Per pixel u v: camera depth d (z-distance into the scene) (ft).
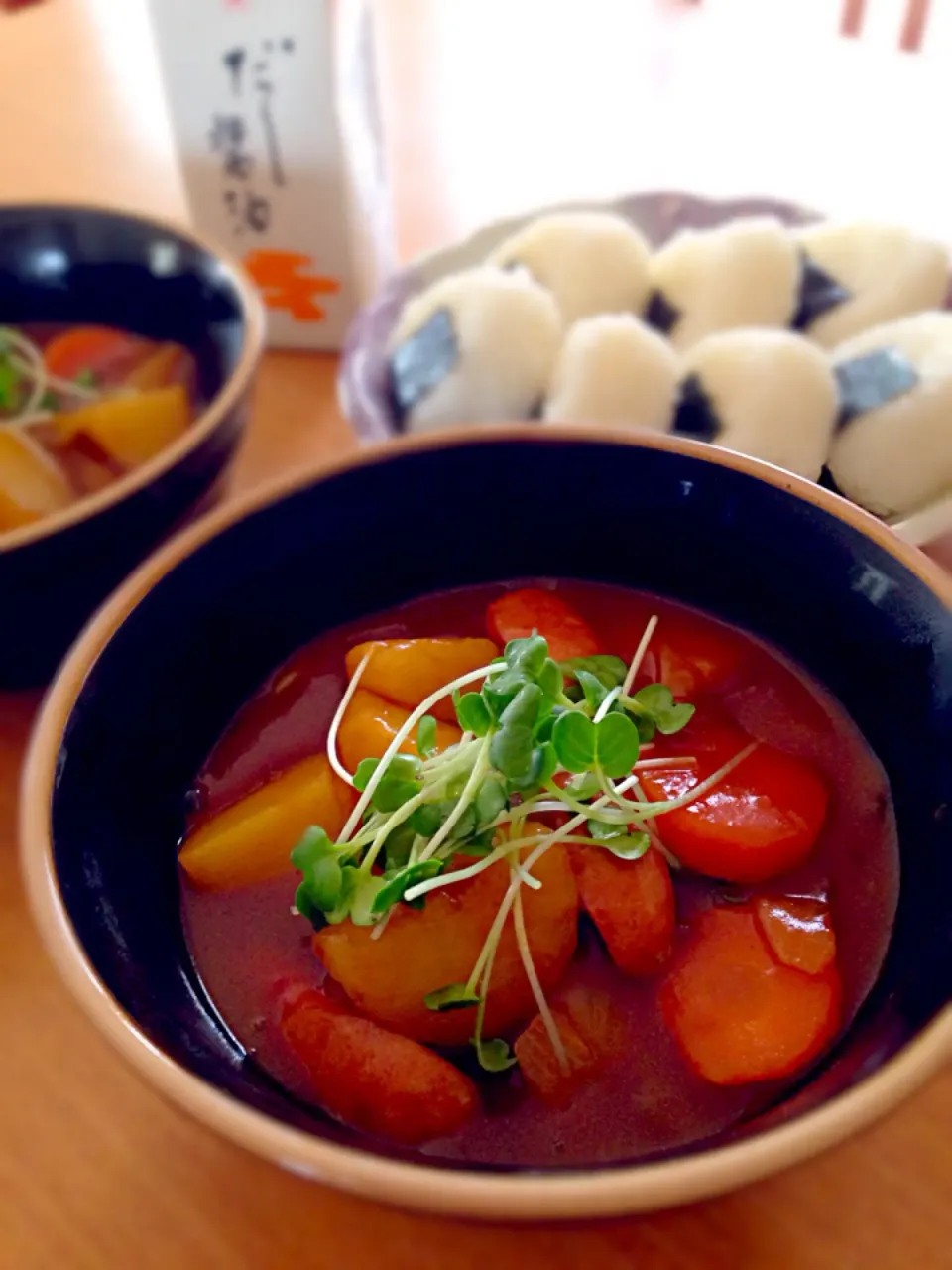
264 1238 0.72
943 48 2.07
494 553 0.92
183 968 0.73
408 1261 0.71
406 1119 0.66
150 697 0.77
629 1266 0.70
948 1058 0.51
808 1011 0.68
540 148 1.81
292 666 0.91
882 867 0.76
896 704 0.76
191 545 0.77
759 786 0.78
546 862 0.71
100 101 1.86
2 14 2.10
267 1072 0.70
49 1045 0.82
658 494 0.83
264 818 0.79
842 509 0.75
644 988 0.73
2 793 0.99
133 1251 0.72
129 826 0.74
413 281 1.26
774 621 0.86
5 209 1.25
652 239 1.36
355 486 0.82
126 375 1.28
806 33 2.14
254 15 1.17
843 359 1.07
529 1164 0.65
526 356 1.06
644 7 2.22
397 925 0.68
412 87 1.96
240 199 1.30
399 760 0.72
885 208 1.68
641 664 0.89
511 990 0.70
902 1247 0.70
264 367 1.40
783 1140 0.49
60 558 0.89
